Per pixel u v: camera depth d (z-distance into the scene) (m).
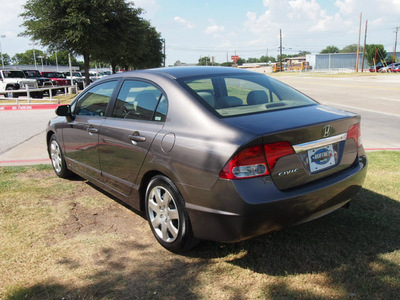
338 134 2.96
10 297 2.57
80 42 23.91
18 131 9.43
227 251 3.13
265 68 102.25
